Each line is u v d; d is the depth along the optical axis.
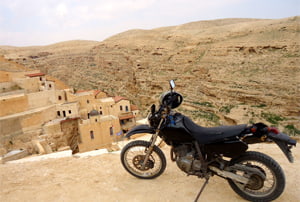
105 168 5.70
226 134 3.77
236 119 53.06
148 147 4.80
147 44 130.38
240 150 3.71
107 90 110.25
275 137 3.40
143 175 4.98
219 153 3.87
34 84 58.31
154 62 113.62
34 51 195.50
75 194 4.44
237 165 3.85
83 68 155.25
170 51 113.00
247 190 4.02
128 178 5.07
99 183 4.86
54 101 52.00
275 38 74.69
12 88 55.22
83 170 5.65
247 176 3.75
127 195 4.32
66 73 155.75
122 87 109.19
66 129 48.75
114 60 136.00
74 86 129.25
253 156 3.78
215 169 3.97
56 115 50.62
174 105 4.36
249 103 57.44
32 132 44.78
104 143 45.69
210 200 4.04
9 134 42.16
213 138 3.83
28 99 47.66
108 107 57.69
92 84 125.19
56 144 45.91
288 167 5.14
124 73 119.69
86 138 43.75
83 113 54.53
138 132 4.60
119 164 5.93
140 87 105.25
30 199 4.33
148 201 4.07
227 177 3.98
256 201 3.87
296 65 57.50
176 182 4.72
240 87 61.62
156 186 4.61
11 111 44.88
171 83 4.27
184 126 4.04
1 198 4.39
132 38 150.38
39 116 46.62
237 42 83.69
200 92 76.25
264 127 3.55
